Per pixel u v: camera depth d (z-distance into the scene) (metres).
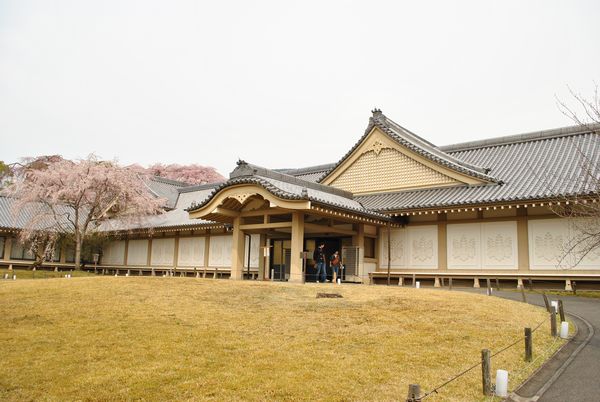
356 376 8.70
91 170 36.44
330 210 21.41
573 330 12.52
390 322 12.31
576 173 22.80
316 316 12.88
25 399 7.77
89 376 8.64
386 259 26.36
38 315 12.73
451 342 10.73
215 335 11.08
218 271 34.12
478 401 7.82
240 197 22.19
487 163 28.00
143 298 14.92
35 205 38.75
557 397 8.00
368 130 29.39
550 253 22.09
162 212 40.69
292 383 8.36
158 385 8.28
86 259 43.25
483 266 23.73
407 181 27.67
